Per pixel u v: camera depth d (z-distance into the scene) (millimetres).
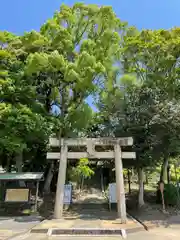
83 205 16906
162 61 15625
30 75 15625
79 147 13930
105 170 26641
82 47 17047
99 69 14703
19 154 17141
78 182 24391
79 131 18281
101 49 16859
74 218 12055
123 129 14445
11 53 15812
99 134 16562
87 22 18328
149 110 13781
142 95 14414
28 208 14172
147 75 16156
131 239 8430
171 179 21797
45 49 16688
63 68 15086
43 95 18328
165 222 11594
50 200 16922
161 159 15984
